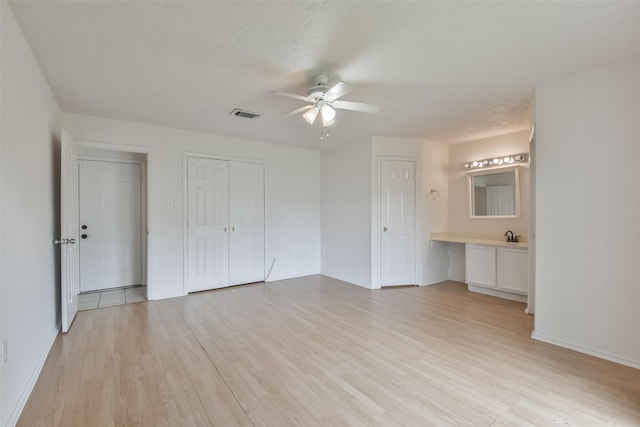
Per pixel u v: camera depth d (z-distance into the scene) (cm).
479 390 207
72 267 329
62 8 175
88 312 363
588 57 235
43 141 257
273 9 177
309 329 313
